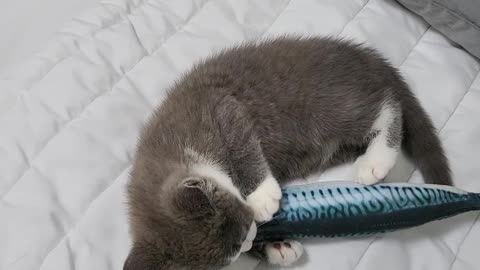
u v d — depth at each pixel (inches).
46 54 24.3
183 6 25.2
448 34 23.8
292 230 20.3
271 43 23.1
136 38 24.5
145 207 19.5
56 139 22.4
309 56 22.6
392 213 19.9
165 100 22.4
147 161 20.6
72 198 21.4
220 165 20.7
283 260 20.3
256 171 20.9
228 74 22.2
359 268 20.3
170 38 24.7
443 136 22.5
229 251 19.1
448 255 20.6
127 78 23.8
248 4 25.1
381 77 22.7
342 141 22.8
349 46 23.0
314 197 20.3
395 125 22.1
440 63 23.8
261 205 20.3
